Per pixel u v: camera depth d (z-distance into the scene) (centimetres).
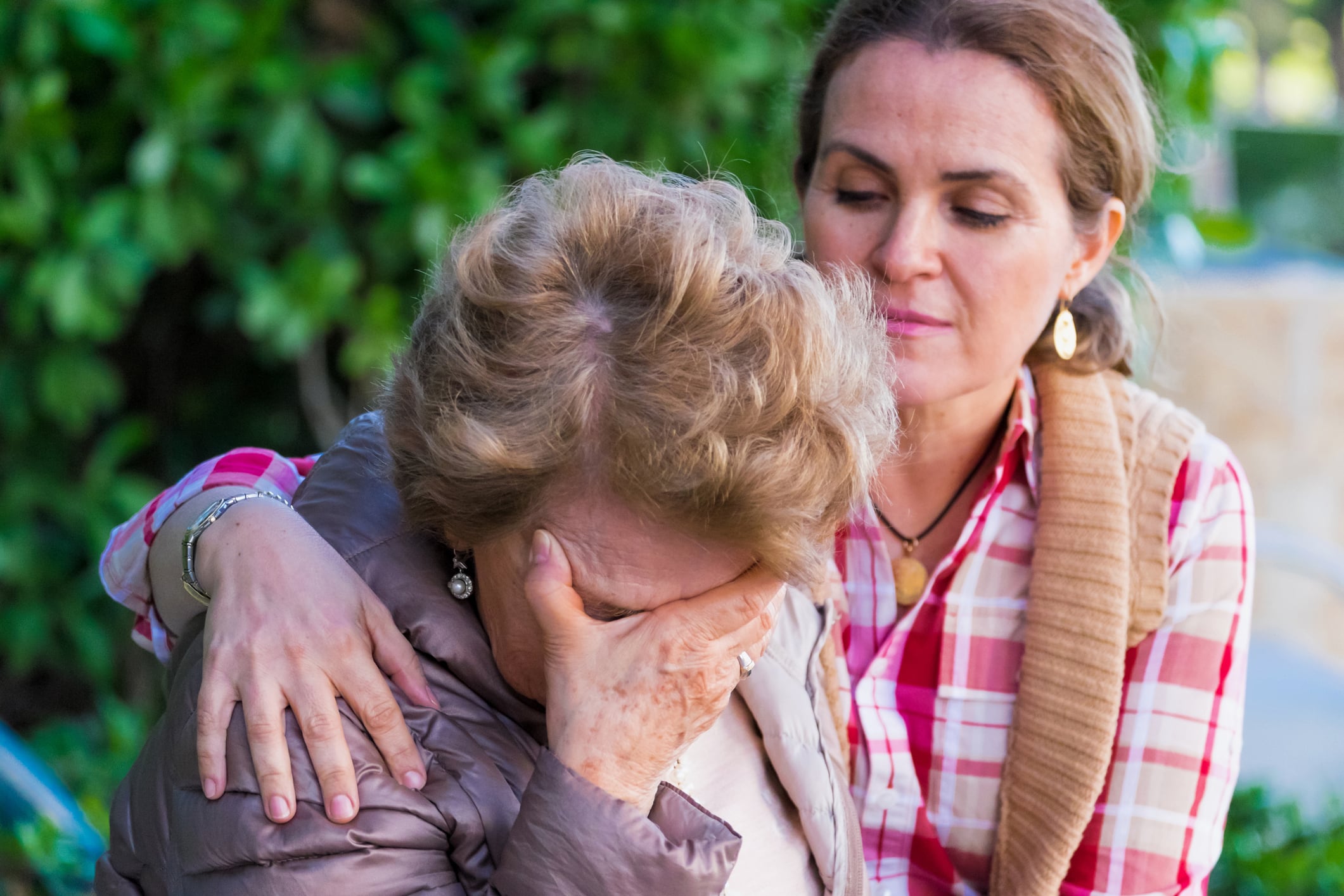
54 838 173
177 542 126
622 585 104
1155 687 149
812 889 136
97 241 261
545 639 105
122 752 268
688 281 98
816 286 103
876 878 153
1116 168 146
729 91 277
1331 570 313
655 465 95
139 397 319
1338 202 889
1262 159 892
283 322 269
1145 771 147
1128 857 147
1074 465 152
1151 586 148
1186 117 291
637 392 97
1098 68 141
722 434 96
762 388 96
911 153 138
